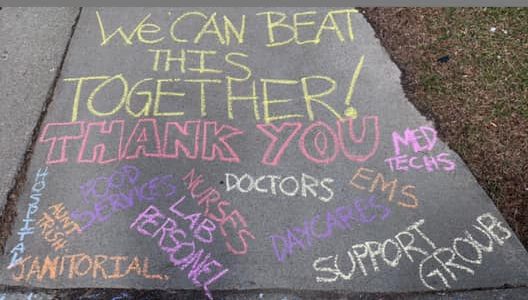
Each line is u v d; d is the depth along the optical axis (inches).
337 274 96.0
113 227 100.5
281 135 110.0
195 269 96.7
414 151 107.7
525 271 95.7
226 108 113.5
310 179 105.0
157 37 124.1
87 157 108.0
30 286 95.8
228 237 99.5
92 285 95.6
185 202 102.9
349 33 124.3
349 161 106.8
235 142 109.3
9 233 100.7
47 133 111.4
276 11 128.1
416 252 97.6
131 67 119.6
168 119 112.1
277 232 99.8
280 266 96.8
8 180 106.5
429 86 116.0
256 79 117.3
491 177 104.7
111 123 111.9
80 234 100.0
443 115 112.0
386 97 114.7
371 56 120.6
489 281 95.0
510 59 120.0
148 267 96.9
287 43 122.9
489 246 98.0
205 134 110.3
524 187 103.7
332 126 110.9
